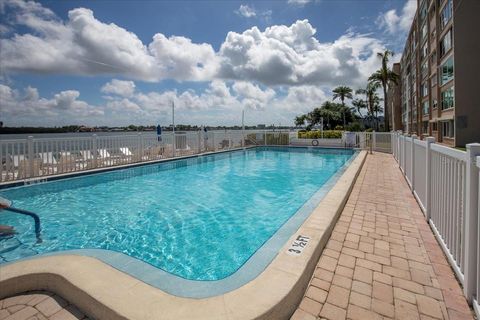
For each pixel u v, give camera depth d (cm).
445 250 289
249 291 199
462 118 1925
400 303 216
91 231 461
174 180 894
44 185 741
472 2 1877
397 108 5062
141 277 232
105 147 957
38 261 252
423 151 443
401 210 461
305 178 941
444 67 2220
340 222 402
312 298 223
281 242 305
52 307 212
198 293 207
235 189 780
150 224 496
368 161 1141
